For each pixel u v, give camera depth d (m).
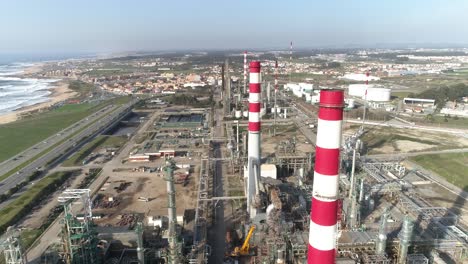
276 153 103.56
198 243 57.41
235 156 100.56
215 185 88.25
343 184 77.56
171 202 50.47
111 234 61.19
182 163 105.88
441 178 92.06
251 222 62.22
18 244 42.97
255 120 68.94
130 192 85.12
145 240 62.34
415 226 65.56
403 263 50.88
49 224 70.00
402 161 104.56
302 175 86.12
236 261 55.41
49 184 88.75
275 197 62.69
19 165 105.75
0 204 78.69
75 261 50.84
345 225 62.59
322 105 31.27
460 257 56.81
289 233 55.12
